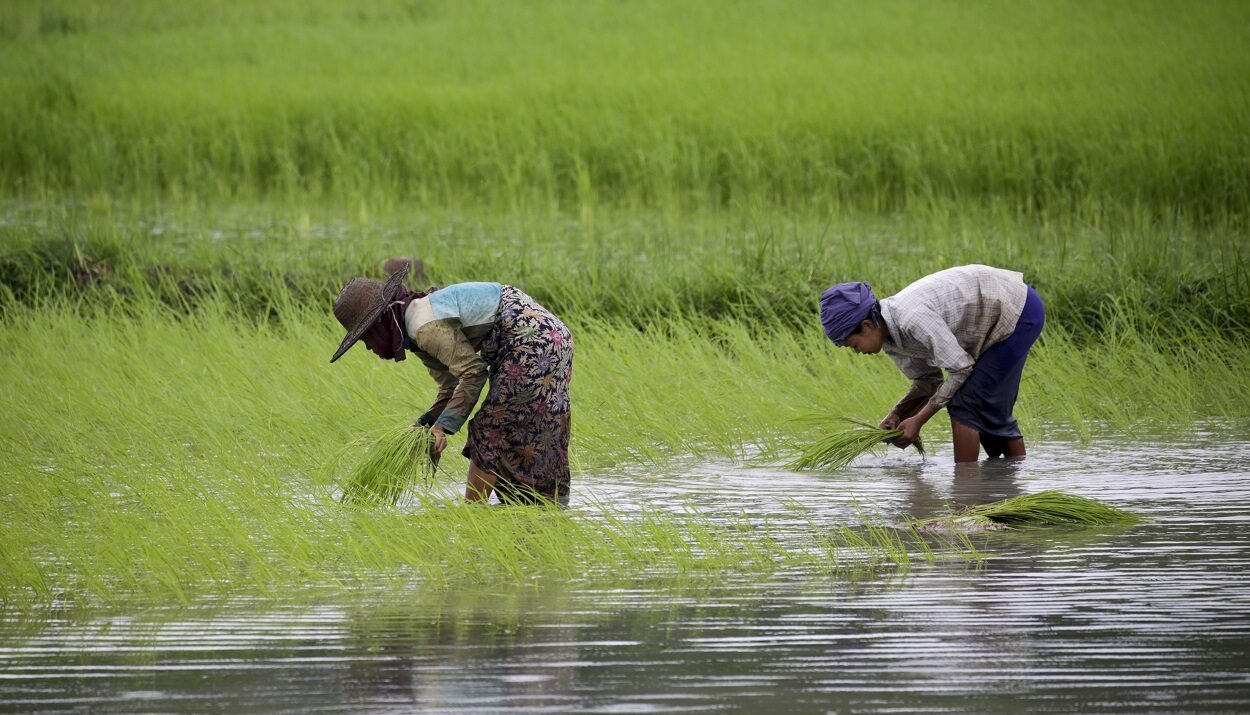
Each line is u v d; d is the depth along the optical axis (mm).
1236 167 60812
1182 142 63969
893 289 44188
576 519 23266
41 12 142625
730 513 24562
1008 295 28406
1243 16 111312
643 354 36469
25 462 27547
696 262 47938
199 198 72062
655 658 16484
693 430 31984
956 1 130250
